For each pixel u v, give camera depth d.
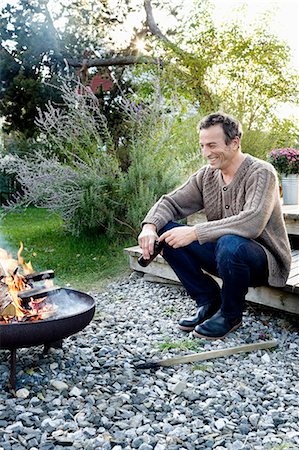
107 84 8.88
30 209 8.92
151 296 3.89
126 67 8.83
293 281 3.16
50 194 5.57
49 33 8.50
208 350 2.77
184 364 2.57
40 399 2.14
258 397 2.26
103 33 9.06
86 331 3.03
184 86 7.58
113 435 1.90
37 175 5.70
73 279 4.46
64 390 2.22
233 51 7.57
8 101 8.49
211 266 3.02
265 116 7.30
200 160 5.72
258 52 7.54
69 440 1.83
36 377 2.31
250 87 7.54
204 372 2.48
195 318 3.07
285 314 3.35
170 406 2.13
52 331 2.16
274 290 3.21
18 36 8.39
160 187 5.23
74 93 5.66
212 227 2.75
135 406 2.12
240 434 1.94
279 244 2.87
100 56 8.90
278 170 5.49
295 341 2.94
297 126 7.37
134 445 1.83
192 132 6.12
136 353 2.69
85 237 5.45
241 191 2.81
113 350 2.70
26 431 1.90
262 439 1.92
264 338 2.94
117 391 2.25
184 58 7.70
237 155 2.82
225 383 2.38
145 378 2.38
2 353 2.56
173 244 2.78
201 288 3.06
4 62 8.42
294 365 2.62
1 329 2.07
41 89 8.30
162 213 3.05
